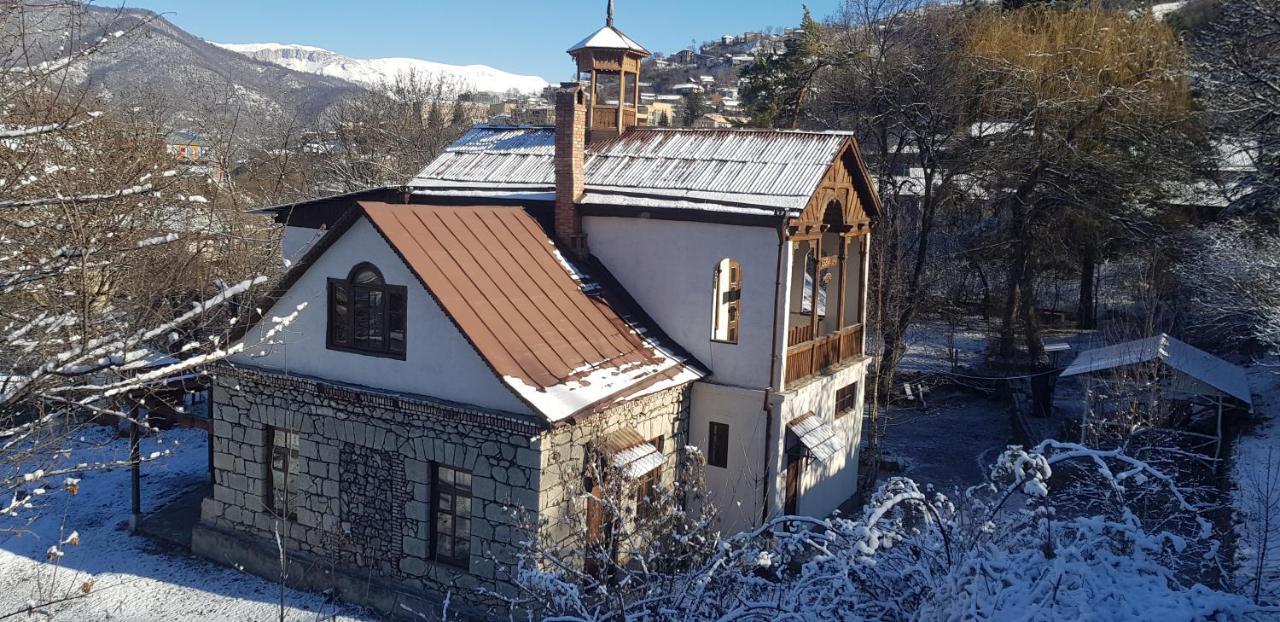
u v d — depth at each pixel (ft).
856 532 28.02
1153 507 51.93
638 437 47.88
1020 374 96.43
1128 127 91.76
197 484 63.67
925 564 27.53
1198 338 91.61
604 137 66.39
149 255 46.06
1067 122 94.07
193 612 45.27
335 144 165.99
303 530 49.19
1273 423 68.95
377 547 46.75
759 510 52.47
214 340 28.73
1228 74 89.35
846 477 65.00
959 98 99.50
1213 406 72.64
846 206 59.98
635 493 44.06
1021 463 25.91
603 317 52.21
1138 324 93.15
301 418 48.75
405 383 45.62
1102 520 25.30
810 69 123.75
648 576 32.71
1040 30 101.30
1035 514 26.81
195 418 53.06
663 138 63.77
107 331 33.32
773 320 52.19
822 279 74.08
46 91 32.35
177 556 52.47
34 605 33.91
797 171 55.36
